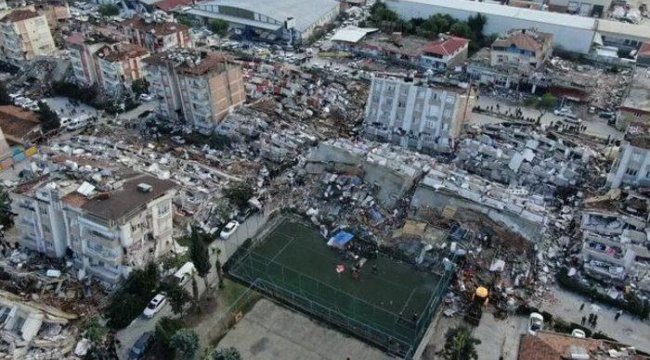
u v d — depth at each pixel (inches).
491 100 5280.5
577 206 3572.8
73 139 4298.7
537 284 2999.5
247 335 2731.3
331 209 3531.0
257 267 3122.5
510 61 5516.7
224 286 2999.5
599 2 7190.0
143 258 2950.3
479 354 2608.3
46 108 4441.4
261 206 3580.2
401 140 4343.0
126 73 4985.2
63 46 5989.2
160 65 4394.7
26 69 5452.8
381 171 3602.4
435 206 3390.7
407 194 3538.4
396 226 3390.7
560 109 5049.2
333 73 5536.4
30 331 2593.5
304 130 4377.5
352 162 3715.6
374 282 3031.5
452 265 3041.3
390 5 7283.5
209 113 4392.2
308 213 3518.7
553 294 2945.4
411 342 2669.8
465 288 2942.9
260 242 3307.1
